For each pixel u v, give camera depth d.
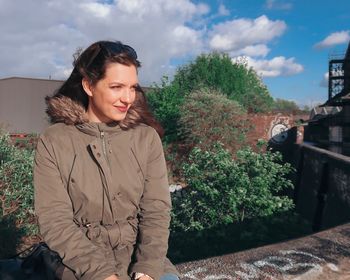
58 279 1.49
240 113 20.12
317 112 47.47
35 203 1.52
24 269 1.69
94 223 1.58
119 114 1.55
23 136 10.11
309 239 3.26
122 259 1.56
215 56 28.61
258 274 2.53
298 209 14.92
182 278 2.43
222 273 2.51
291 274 2.55
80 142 1.56
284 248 3.01
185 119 19.30
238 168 8.99
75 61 1.58
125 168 1.59
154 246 1.56
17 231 6.95
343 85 31.98
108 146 1.58
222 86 27.52
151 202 1.66
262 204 8.88
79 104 1.62
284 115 22.05
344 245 3.12
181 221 9.21
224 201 8.82
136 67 1.56
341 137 27.59
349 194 9.45
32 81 30.95
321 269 2.67
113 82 1.50
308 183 13.95
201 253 7.77
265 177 9.23
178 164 19.11
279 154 9.99
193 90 25.27
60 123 1.59
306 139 34.69
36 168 1.54
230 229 8.55
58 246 1.44
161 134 1.79
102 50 1.51
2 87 30.70
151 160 1.68
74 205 1.56
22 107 30.70
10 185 7.25
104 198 1.56
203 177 9.23
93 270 1.40
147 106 1.74
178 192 10.55
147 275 1.49
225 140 19.34
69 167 1.54
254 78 30.36
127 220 1.62
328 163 11.57
